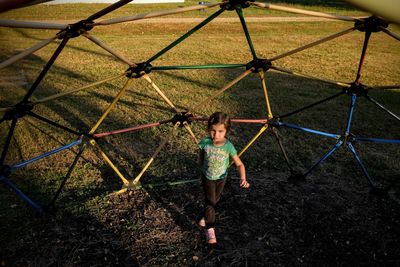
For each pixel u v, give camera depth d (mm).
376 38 16609
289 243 3531
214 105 7285
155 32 16219
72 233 3555
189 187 4391
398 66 11438
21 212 3809
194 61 11133
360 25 3506
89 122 6320
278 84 8977
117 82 8703
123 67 10211
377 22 3396
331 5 24000
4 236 3449
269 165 4961
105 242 3467
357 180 4664
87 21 3002
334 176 4742
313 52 13156
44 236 3490
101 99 7500
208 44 13898
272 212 3965
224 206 4039
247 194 4273
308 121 6617
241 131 6047
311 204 4125
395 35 3414
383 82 9602
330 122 6613
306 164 5031
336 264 3297
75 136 5754
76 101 7324
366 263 3314
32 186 4312
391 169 4969
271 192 4332
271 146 5527
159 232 3629
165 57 11547
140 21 18125
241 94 8055
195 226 3727
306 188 4438
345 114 7047
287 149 5453
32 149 5316
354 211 4023
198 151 5285
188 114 4496
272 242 3535
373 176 4766
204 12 21172
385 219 3906
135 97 7684
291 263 3295
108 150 5289
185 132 5898
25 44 12852
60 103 7180
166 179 4551
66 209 3885
